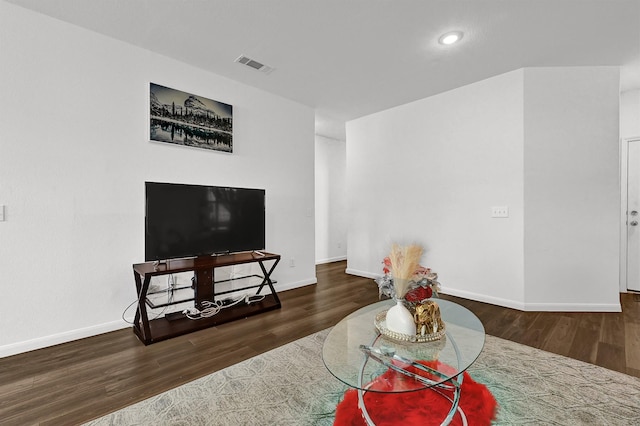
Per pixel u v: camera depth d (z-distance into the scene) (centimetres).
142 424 142
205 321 262
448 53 274
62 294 227
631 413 147
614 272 288
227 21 228
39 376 182
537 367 190
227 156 324
